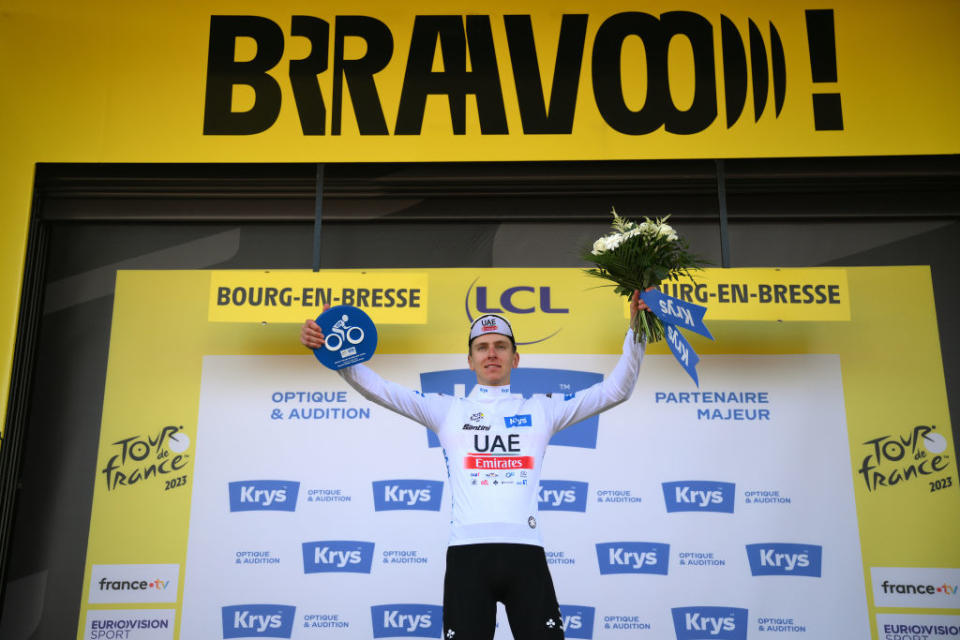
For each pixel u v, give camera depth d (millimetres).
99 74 4277
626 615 3623
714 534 3711
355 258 4145
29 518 3730
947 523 3711
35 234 4098
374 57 4355
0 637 3590
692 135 4238
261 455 3812
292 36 4375
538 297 4043
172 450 3812
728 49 4348
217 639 3586
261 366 3936
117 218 4156
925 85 4266
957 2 4363
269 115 4266
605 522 3734
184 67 4312
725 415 3863
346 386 3914
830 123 4234
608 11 4418
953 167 4184
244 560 3682
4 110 4191
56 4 4348
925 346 3953
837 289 4027
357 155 4215
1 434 3773
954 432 3832
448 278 4066
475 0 4426
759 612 3613
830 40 4344
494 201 4207
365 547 3711
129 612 3609
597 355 3963
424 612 3637
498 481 3121
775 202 4184
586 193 4211
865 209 4164
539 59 4352
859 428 3838
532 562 2975
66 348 3971
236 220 4184
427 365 3947
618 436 3836
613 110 4277
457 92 4305
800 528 3711
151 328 3986
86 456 3812
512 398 3359
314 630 3609
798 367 3928
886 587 3631
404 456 3820
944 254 4109
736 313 3980
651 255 3256
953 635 3576
